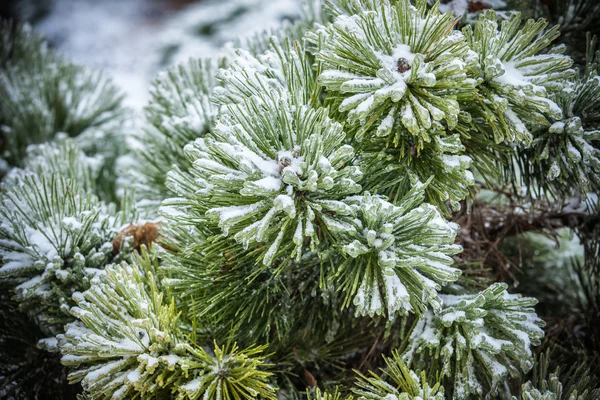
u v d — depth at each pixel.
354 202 0.37
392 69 0.37
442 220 0.37
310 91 0.41
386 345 0.49
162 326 0.39
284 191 0.36
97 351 0.38
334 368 0.49
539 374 0.44
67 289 0.46
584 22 0.49
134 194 0.53
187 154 0.39
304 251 0.42
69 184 0.50
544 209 0.52
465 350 0.40
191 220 0.40
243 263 0.42
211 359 0.38
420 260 0.35
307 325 0.44
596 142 0.43
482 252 0.52
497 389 0.41
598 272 0.52
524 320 0.40
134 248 0.48
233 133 0.37
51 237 0.46
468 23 0.47
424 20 0.38
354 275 0.38
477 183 0.53
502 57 0.40
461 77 0.37
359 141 0.39
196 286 0.42
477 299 0.40
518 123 0.39
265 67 0.42
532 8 0.49
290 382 0.44
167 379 0.38
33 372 0.50
